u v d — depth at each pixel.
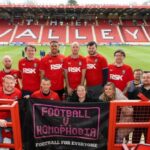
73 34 18.44
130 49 13.93
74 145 2.21
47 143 2.22
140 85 2.87
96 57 3.36
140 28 19.36
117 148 2.15
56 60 3.28
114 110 2.07
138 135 2.17
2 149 2.16
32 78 3.42
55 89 3.31
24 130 2.19
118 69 3.29
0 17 20.02
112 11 18.94
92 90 3.20
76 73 3.27
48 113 2.15
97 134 2.14
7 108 2.02
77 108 2.10
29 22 19.84
